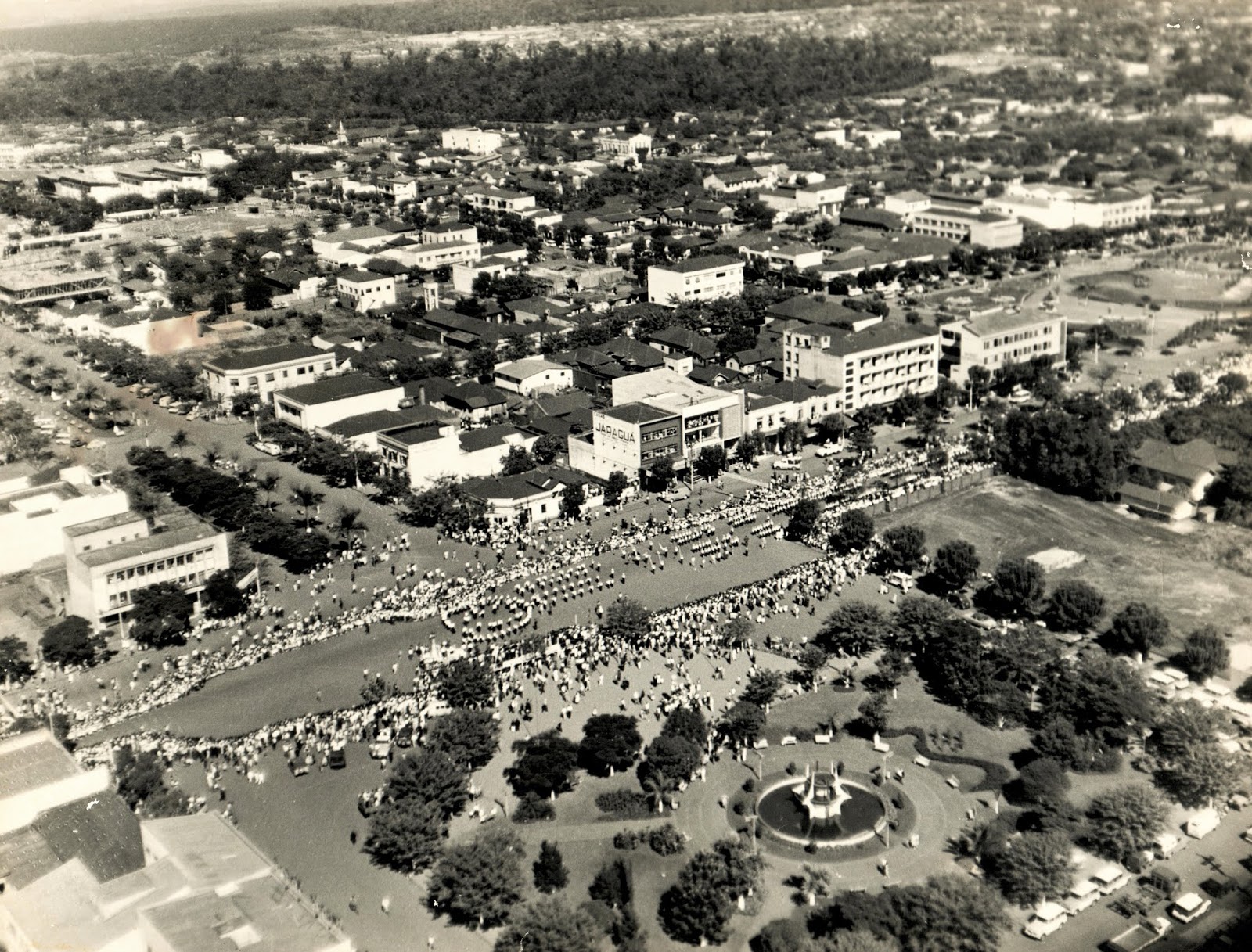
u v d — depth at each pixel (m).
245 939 191.75
